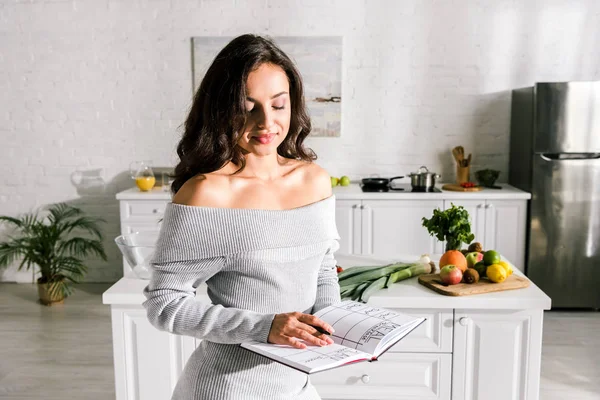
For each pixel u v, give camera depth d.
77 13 4.89
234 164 1.32
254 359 1.33
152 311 1.25
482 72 4.87
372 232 4.51
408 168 5.03
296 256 1.33
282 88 1.24
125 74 4.97
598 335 3.92
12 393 3.12
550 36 4.78
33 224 5.10
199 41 4.89
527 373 2.28
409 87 4.93
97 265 5.20
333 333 1.29
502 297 2.21
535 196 4.35
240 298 1.30
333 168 5.05
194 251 1.24
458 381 2.30
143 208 4.57
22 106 5.01
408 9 4.83
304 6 4.85
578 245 4.38
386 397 2.31
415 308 2.28
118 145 5.06
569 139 4.24
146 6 4.88
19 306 4.53
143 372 2.29
